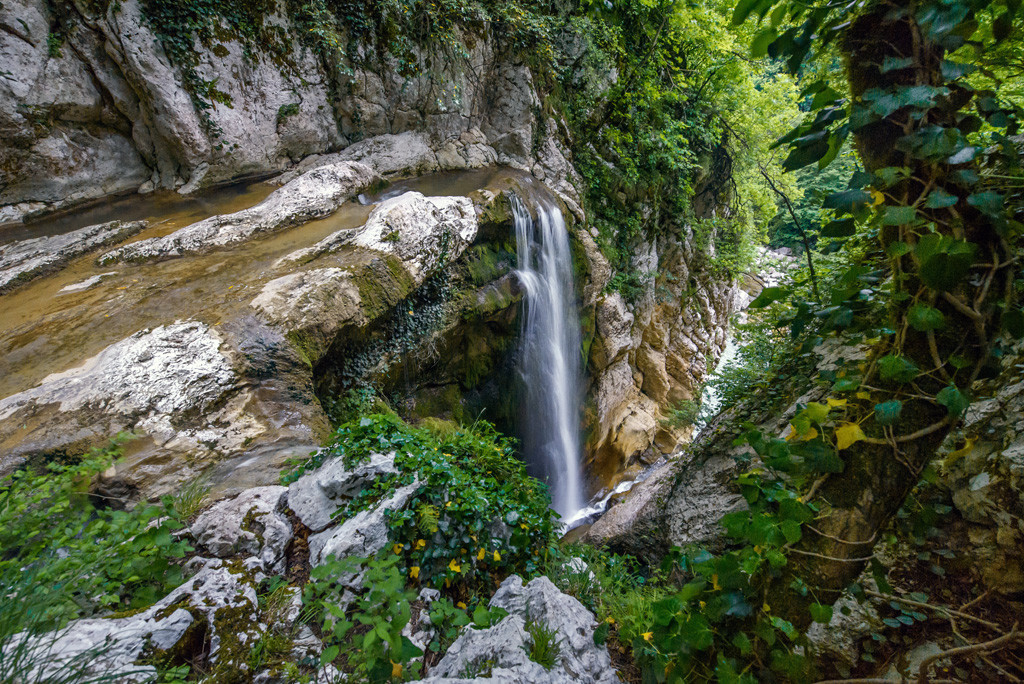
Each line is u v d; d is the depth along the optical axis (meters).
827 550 1.42
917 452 1.41
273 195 7.34
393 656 2.12
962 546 2.71
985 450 2.76
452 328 7.03
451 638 2.76
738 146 14.88
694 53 13.02
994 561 2.59
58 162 6.91
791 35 1.47
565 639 2.58
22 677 1.76
